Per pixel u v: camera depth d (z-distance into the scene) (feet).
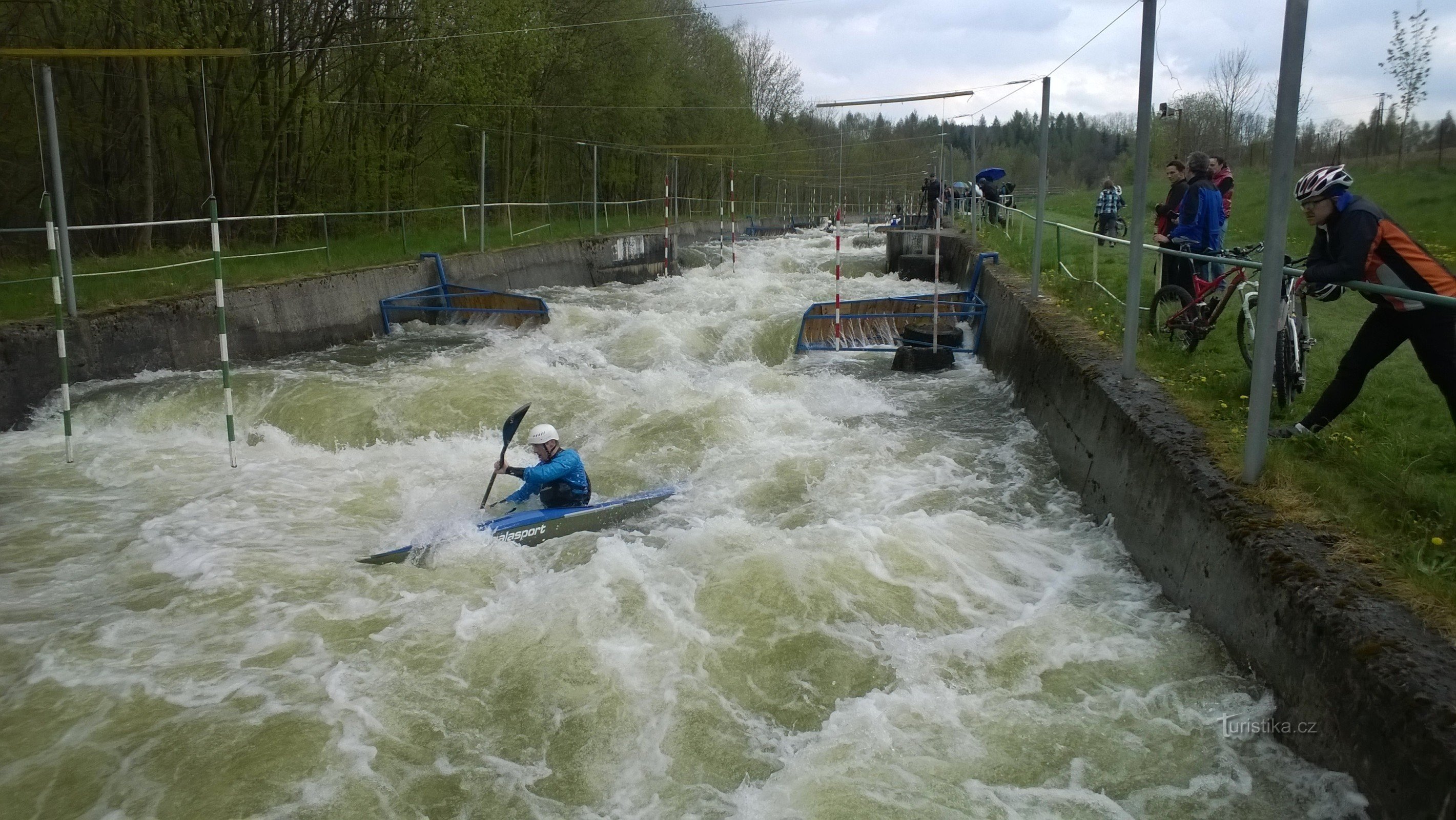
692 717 16.21
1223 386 23.86
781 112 207.00
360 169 82.84
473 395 38.68
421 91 84.94
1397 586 13.32
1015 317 39.93
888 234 81.25
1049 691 16.21
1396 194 49.44
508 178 102.12
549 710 16.47
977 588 20.42
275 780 14.60
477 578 21.95
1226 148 87.97
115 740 15.66
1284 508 16.19
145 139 62.49
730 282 75.46
